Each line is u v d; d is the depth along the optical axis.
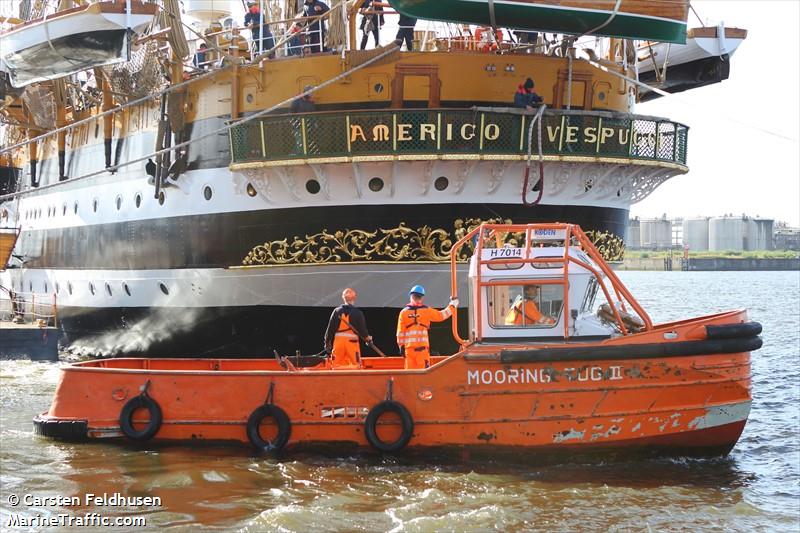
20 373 41.62
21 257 52.50
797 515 21.20
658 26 31.28
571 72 33.59
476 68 32.75
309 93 31.42
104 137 41.91
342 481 23.28
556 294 24.77
